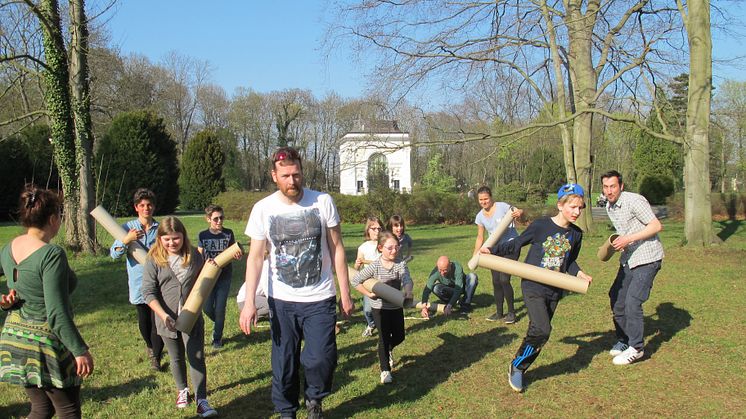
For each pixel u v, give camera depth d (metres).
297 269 3.67
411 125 16.58
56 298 2.93
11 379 2.98
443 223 27.14
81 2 13.02
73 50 13.03
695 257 11.55
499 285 6.82
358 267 6.56
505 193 30.11
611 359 5.32
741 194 24.44
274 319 3.73
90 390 4.73
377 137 16.41
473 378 4.89
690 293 8.19
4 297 2.98
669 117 15.66
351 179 51.22
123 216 30.14
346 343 6.05
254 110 58.31
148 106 46.62
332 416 4.16
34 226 3.05
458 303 7.63
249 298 3.65
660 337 5.97
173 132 54.22
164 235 4.32
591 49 16.86
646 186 31.91
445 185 37.94
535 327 4.44
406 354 5.62
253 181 60.66
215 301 5.91
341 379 4.93
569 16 16.47
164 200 32.03
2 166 26.44
